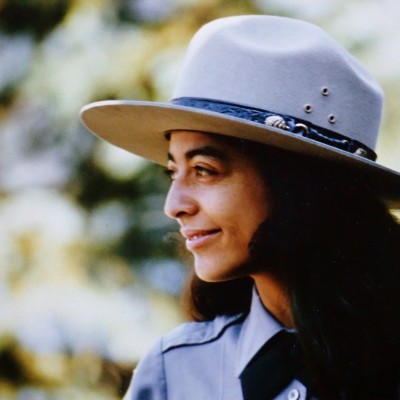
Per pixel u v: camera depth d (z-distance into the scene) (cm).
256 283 260
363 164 245
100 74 721
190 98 253
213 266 249
